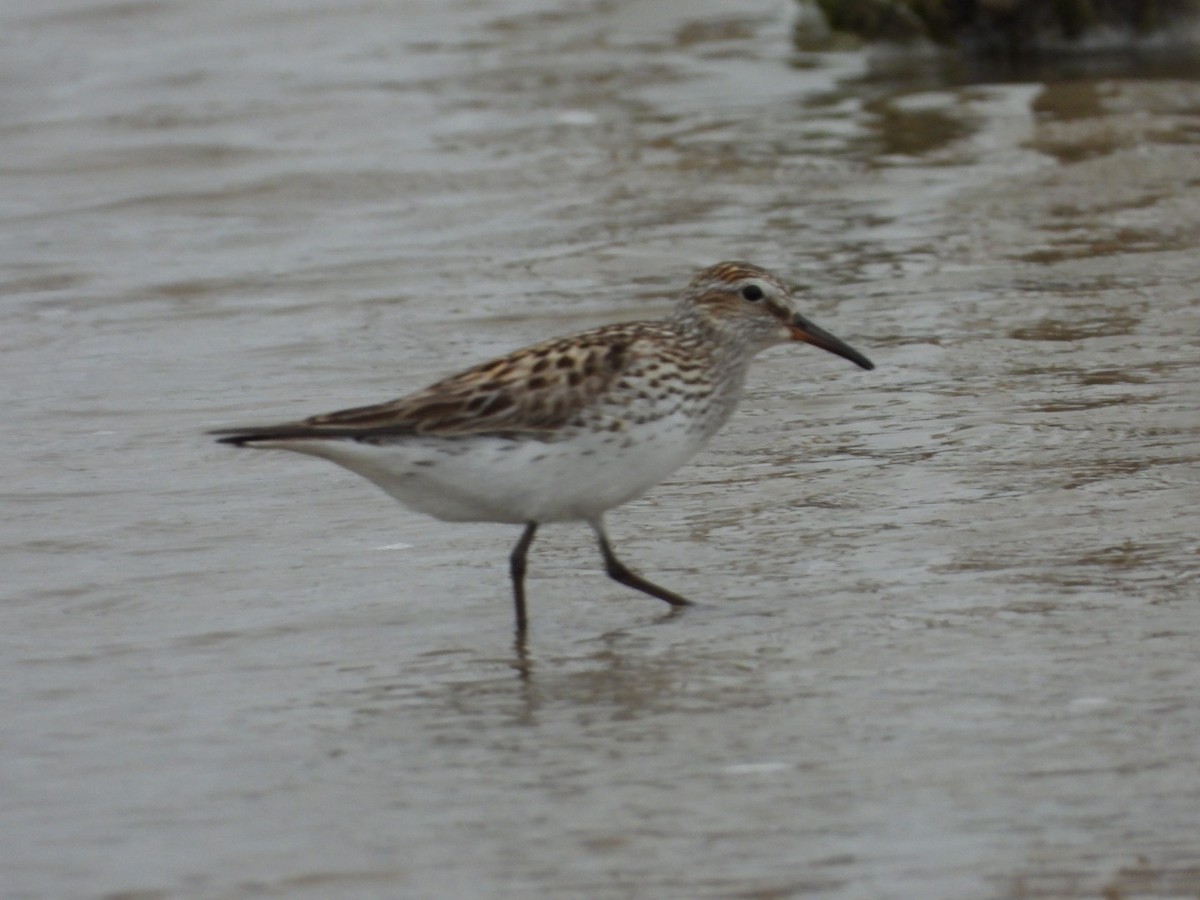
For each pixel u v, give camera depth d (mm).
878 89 25156
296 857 8477
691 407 11477
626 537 12828
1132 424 14109
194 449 14836
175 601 11922
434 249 19828
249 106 25891
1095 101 23281
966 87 24781
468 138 23875
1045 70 25750
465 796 9078
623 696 10289
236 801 9102
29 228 21156
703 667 10625
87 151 24016
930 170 21359
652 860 8320
